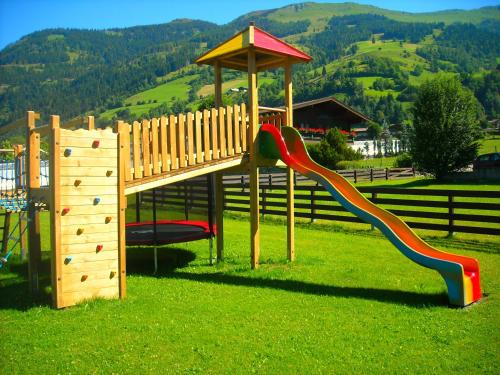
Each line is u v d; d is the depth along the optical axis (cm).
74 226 612
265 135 858
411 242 698
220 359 445
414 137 2847
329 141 3769
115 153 650
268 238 1179
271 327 528
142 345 480
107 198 641
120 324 540
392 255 944
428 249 683
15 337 501
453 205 1109
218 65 933
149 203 1850
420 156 2786
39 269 816
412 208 1644
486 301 623
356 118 5094
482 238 1105
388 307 600
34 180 688
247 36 829
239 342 485
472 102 2755
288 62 915
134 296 658
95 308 599
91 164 626
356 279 752
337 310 589
